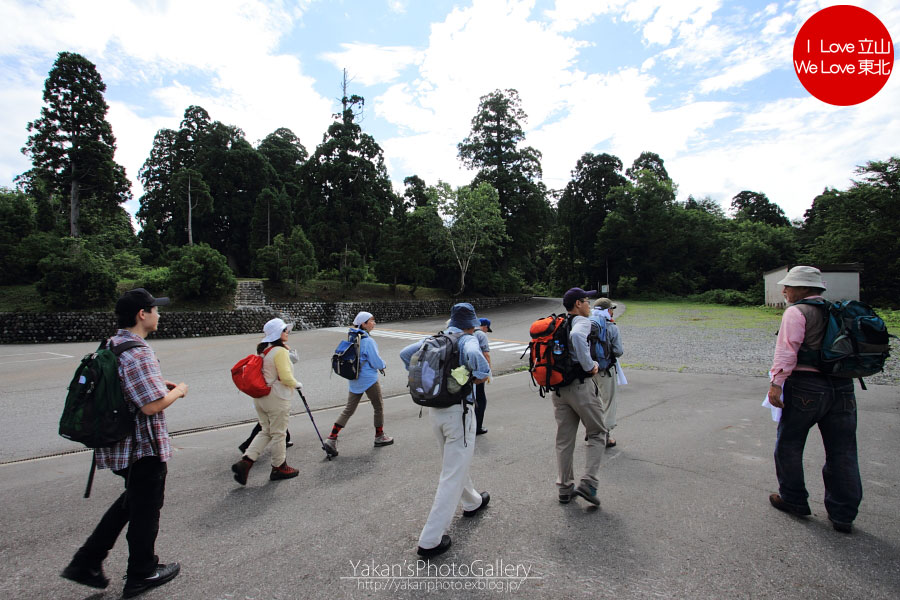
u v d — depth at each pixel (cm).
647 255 4631
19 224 2533
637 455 461
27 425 687
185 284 2444
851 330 290
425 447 515
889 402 640
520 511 346
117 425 242
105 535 253
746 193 6838
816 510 335
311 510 360
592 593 246
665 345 1384
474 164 4262
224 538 318
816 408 304
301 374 1113
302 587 260
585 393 343
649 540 298
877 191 2948
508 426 591
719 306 3316
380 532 322
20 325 2025
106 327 2166
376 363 502
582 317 354
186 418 706
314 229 3234
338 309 2938
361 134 3409
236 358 1412
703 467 425
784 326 315
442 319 3081
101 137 2891
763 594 240
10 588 266
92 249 2745
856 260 3019
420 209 3450
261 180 4544
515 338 1823
